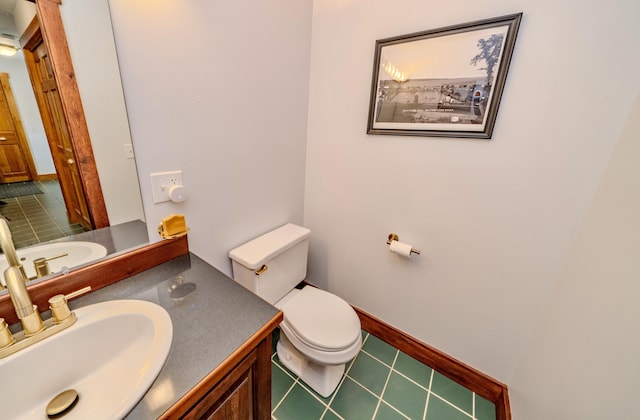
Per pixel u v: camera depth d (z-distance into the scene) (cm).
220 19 100
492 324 127
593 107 87
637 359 55
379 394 133
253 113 124
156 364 57
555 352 92
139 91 83
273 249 134
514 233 112
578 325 81
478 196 116
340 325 128
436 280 138
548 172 99
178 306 77
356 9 128
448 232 128
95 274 81
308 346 120
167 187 96
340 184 160
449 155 119
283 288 151
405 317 156
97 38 73
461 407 129
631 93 81
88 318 68
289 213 168
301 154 165
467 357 138
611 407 60
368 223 155
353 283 173
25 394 58
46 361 61
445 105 113
